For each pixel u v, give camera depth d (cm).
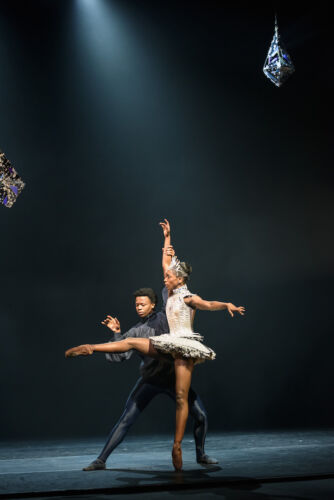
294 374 983
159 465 416
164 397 941
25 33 886
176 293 408
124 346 386
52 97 910
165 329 419
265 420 968
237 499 288
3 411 905
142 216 956
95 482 334
